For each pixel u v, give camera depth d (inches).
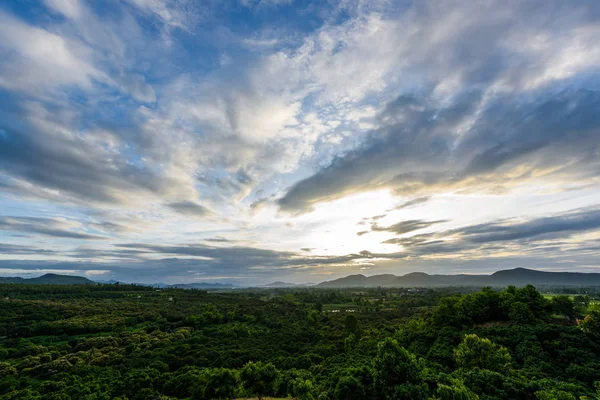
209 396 1961.1
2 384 2261.3
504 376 1544.0
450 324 2778.1
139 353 2999.5
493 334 2347.4
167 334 3786.9
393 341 1558.8
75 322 3870.6
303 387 1809.8
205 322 4527.6
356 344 3189.0
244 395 1995.6
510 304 2613.2
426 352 2422.5
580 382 1571.1
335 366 2407.7
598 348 1881.2
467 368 1828.2
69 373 2513.5
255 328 4328.3
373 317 5002.5
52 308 4443.9
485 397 1374.3
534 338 2091.5
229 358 2930.6
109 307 5004.9
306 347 3417.8
